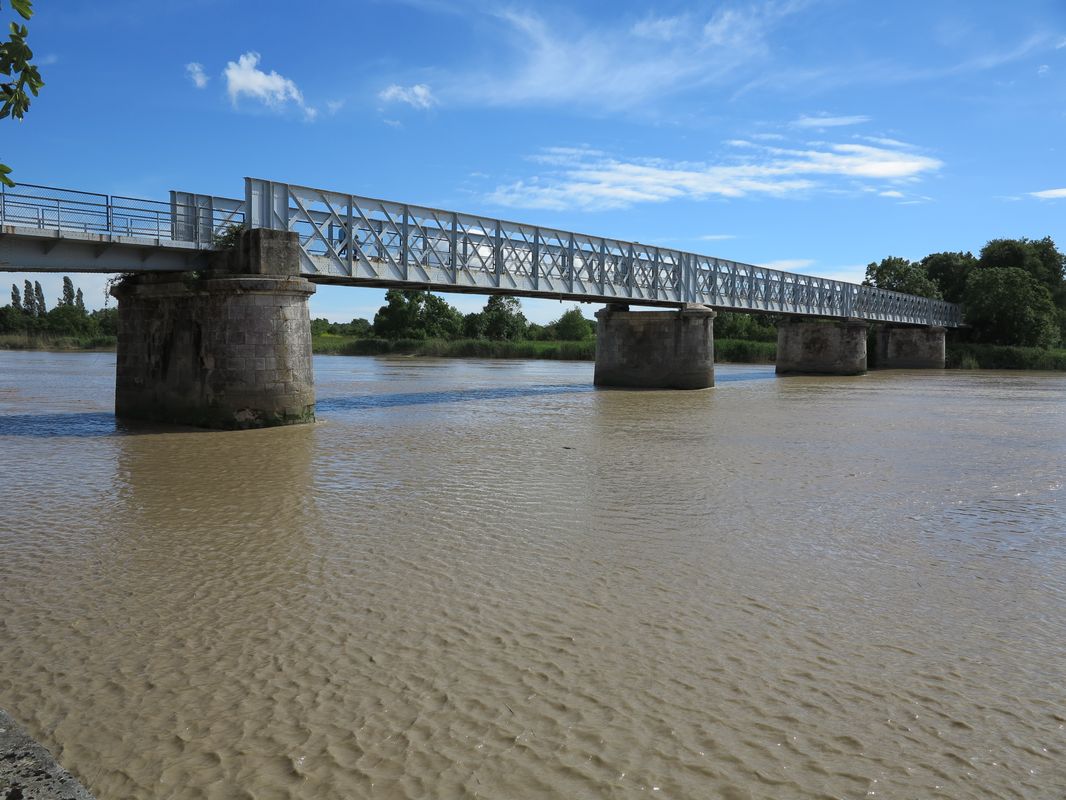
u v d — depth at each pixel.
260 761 5.18
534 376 54.00
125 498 12.98
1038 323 84.38
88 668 6.52
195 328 22.33
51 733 5.50
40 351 97.69
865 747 5.45
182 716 5.75
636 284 39.75
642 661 6.75
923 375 62.53
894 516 12.07
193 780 4.96
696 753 5.34
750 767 5.18
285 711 5.83
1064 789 4.98
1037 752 5.41
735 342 81.31
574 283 36.19
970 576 9.15
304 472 15.45
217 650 6.89
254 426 22.09
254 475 15.10
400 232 27.61
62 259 20.16
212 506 12.41
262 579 8.79
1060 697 6.21
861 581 8.93
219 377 21.89
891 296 69.50
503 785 4.94
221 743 5.39
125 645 6.98
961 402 34.22
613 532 10.93
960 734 5.63
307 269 24.16
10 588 8.46
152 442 19.47
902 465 16.86
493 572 9.08
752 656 6.88
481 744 5.41
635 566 9.37
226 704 5.93
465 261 30.52
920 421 26.02
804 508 12.55
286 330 22.52
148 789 4.87
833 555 9.94
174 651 6.87
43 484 14.15
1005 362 79.19
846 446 19.77
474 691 6.16
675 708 5.94
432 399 33.53
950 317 84.50
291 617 7.66
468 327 115.94
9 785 4.27
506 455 17.81
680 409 29.84
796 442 20.48
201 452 17.92
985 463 17.20
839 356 60.38
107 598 8.17
